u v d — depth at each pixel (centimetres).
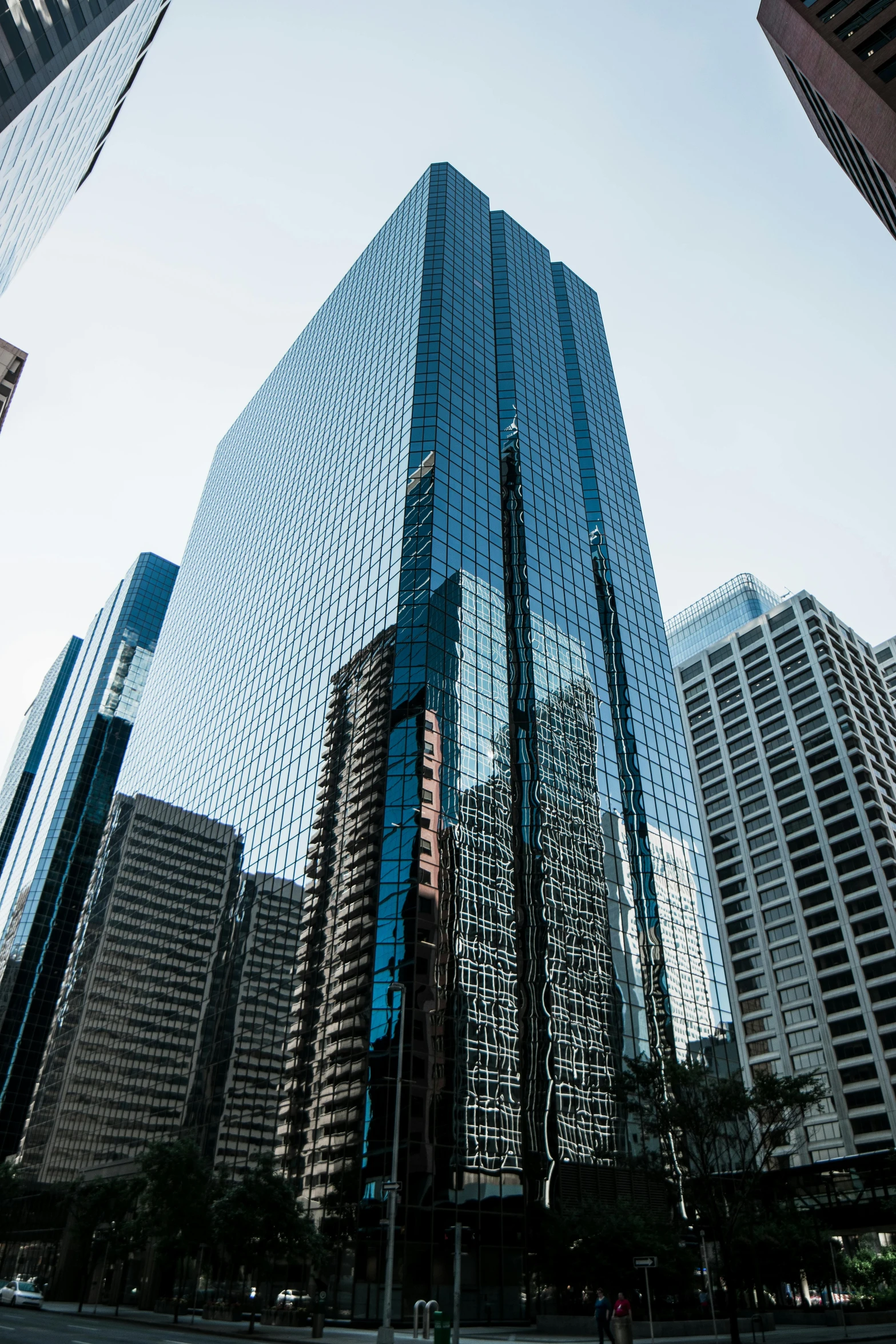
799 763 14000
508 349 9794
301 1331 4116
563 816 6938
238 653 10256
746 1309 5484
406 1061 4956
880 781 13562
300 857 6938
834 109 7381
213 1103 6869
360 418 9412
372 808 6147
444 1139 4869
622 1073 4141
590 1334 4203
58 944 16088
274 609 9644
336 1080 5325
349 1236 4597
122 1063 9212
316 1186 5066
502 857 6234
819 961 12312
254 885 7581
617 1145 5709
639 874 7362
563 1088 5644
